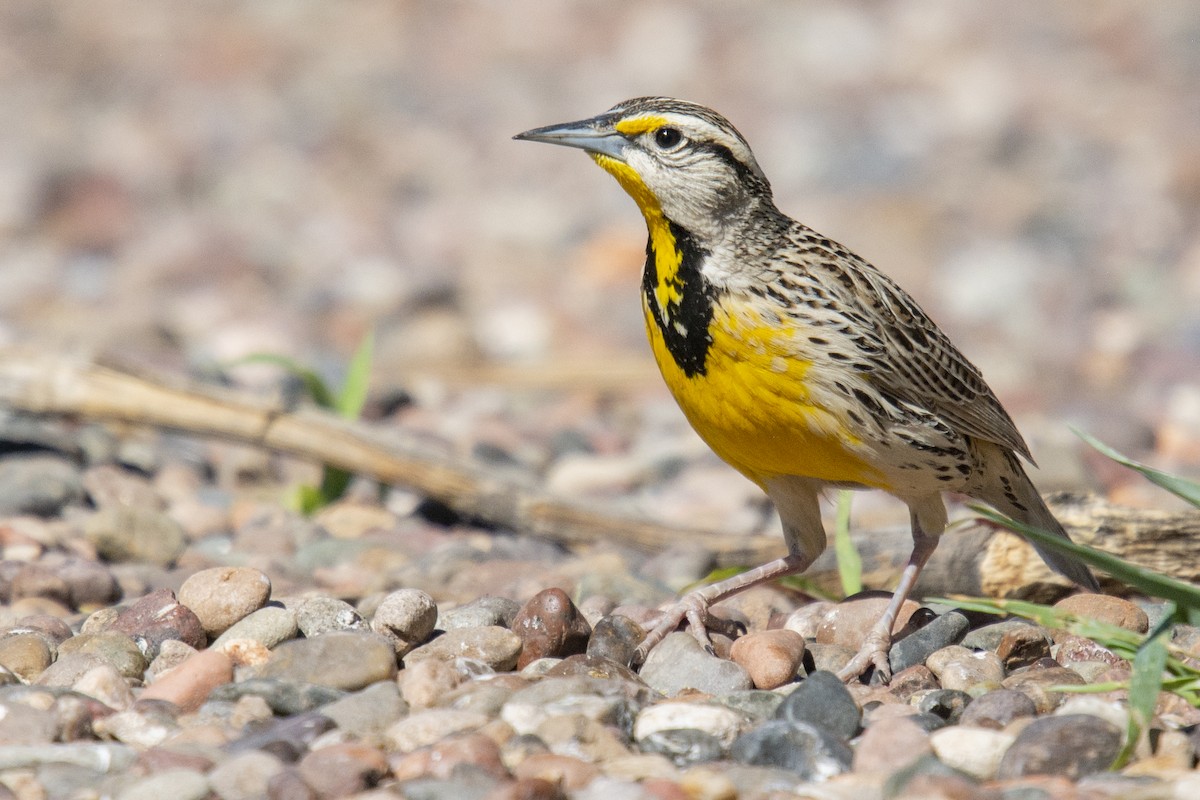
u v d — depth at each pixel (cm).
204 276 2194
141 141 2919
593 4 3778
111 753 626
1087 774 614
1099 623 680
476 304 2128
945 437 826
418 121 3108
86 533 1016
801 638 762
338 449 1167
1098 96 3108
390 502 1259
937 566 938
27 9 3738
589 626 796
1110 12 3597
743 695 703
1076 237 2384
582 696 674
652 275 838
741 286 803
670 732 649
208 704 674
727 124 835
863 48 3406
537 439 1485
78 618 859
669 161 823
